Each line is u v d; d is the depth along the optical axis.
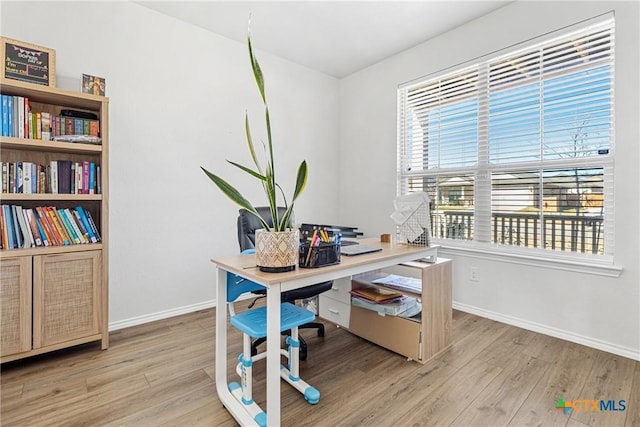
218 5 2.41
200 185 2.75
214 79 2.82
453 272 2.81
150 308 2.52
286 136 3.37
